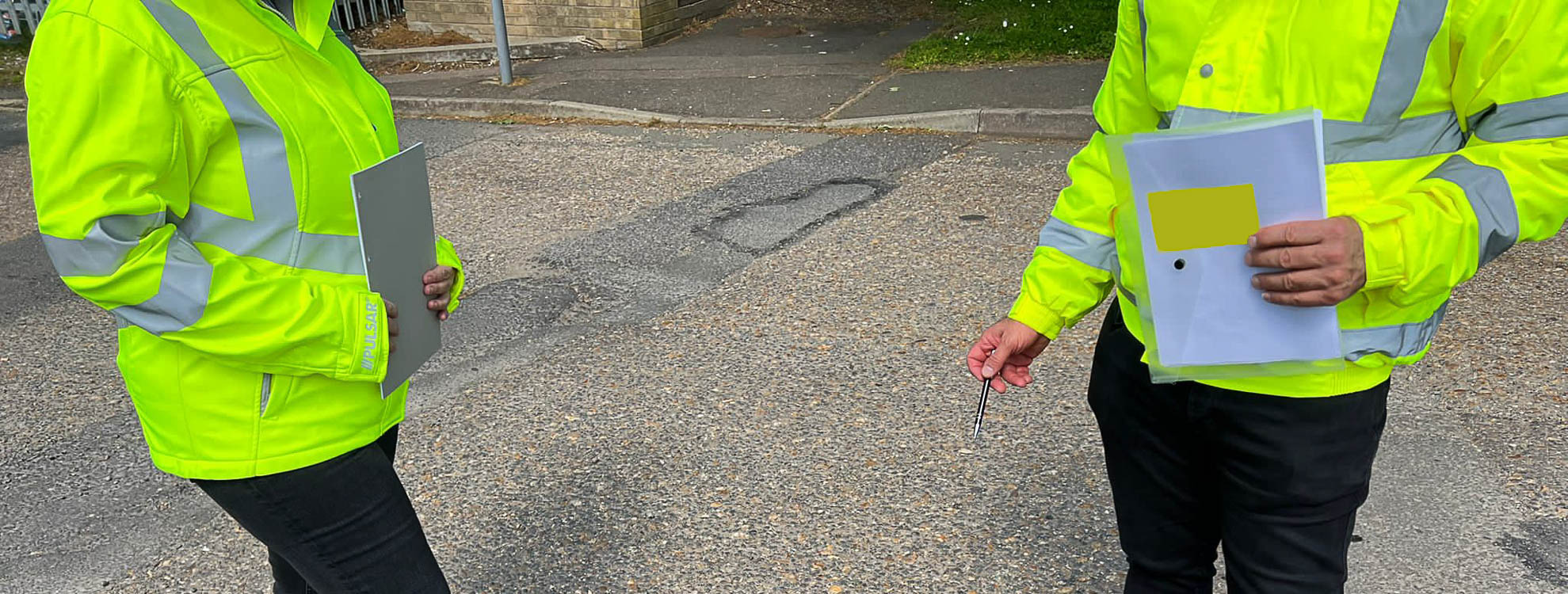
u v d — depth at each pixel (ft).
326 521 6.27
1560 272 14.66
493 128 27.27
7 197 22.97
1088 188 6.30
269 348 5.59
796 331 14.43
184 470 6.02
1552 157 4.82
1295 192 4.84
